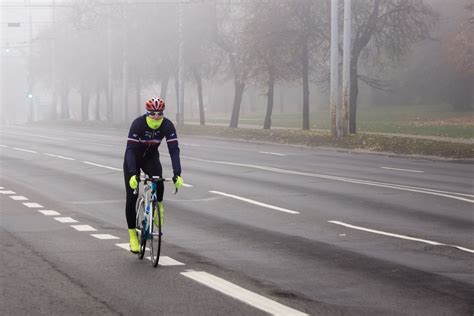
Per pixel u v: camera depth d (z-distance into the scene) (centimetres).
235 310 919
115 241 1414
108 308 929
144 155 1248
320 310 922
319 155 3847
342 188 2317
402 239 1448
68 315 898
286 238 1458
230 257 1264
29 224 1620
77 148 4334
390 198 2073
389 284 1066
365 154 4009
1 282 1068
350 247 1361
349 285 1059
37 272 1135
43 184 2441
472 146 3894
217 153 3906
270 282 1072
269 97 6169
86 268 1166
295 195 2136
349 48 4612
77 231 1530
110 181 2530
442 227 1595
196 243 1401
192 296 988
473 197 2100
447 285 1062
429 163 3416
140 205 1267
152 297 983
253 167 3052
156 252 1169
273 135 5194
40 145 4662
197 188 2300
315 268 1175
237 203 1972
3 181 2530
